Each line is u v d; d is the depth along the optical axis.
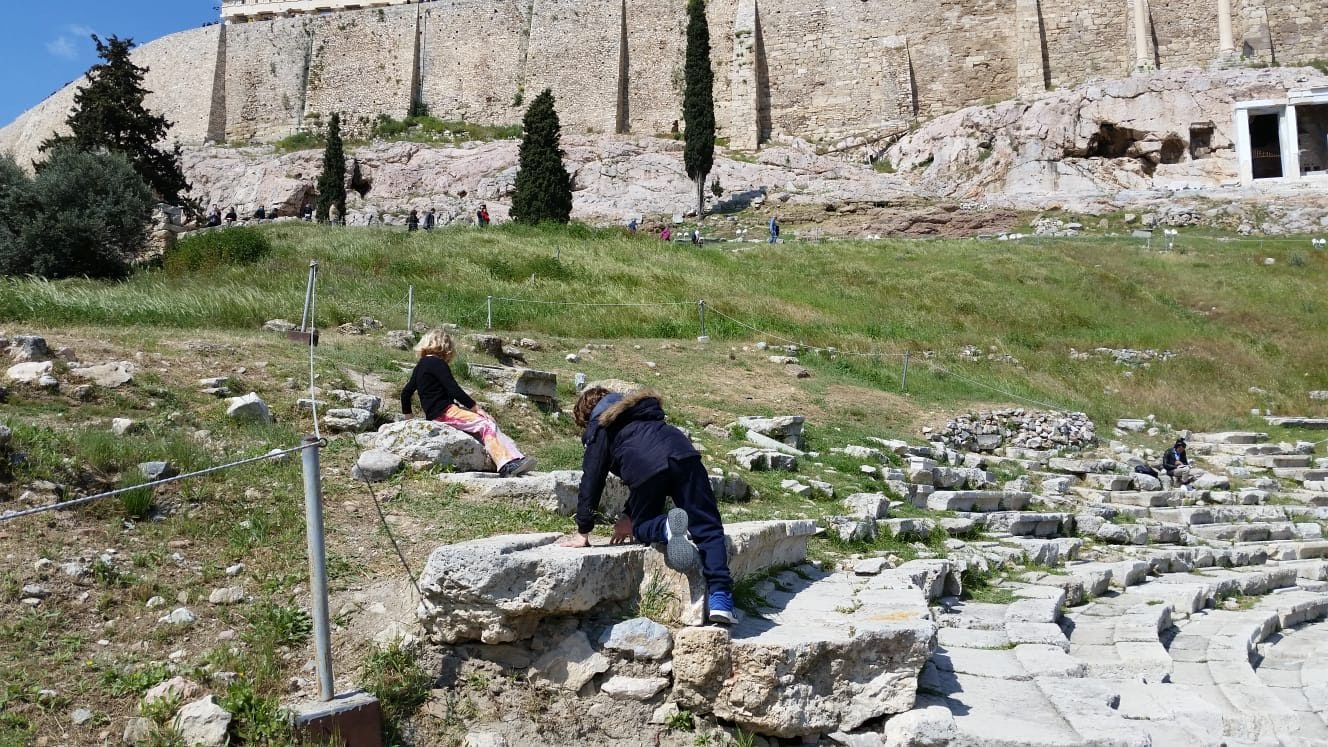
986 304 27.20
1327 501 16.19
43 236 25.56
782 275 28.88
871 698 5.33
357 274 22.75
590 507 5.79
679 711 5.24
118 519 6.02
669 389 15.35
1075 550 11.01
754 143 55.44
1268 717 6.34
